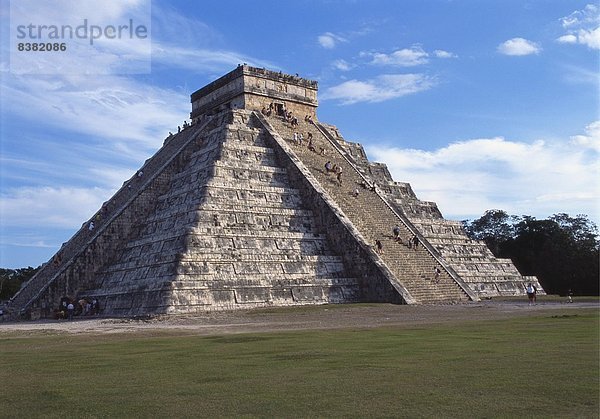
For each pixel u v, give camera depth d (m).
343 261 39.53
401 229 44.50
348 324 23.06
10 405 8.70
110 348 16.16
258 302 34.59
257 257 36.38
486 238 86.69
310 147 50.12
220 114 51.66
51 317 38.94
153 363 12.71
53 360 13.69
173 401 8.69
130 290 35.50
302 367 11.55
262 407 8.14
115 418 7.77
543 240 76.62
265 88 54.03
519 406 7.79
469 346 14.05
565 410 7.54
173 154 49.06
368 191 47.84
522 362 11.21
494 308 31.80
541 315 24.97
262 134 48.03
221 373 11.07
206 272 33.84
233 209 38.19
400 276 38.62
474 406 7.86
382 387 9.26
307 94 56.91
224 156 42.72
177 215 38.78
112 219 42.59
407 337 16.72
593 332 16.81
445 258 50.38
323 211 41.38
